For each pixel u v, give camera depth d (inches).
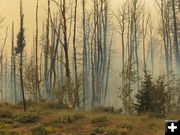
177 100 793.6
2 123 607.5
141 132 532.4
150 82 810.8
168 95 783.7
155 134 516.4
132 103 817.5
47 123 600.4
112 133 510.6
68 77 966.4
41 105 896.9
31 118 631.8
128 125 563.8
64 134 525.0
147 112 741.3
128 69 880.3
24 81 1016.9
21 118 631.2
